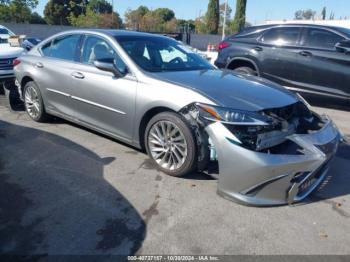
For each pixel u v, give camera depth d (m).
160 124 3.88
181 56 4.81
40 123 5.71
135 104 4.06
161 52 4.66
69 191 3.60
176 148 3.80
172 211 3.30
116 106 4.29
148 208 3.34
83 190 3.63
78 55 4.90
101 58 4.48
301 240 2.96
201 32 51.09
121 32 4.82
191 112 3.58
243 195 3.32
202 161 3.64
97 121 4.67
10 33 14.30
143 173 4.02
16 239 2.86
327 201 3.59
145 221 3.14
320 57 7.17
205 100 3.47
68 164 4.21
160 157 4.01
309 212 3.37
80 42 4.93
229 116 3.30
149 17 48.81
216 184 3.80
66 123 5.73
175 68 4.45
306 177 3.29
